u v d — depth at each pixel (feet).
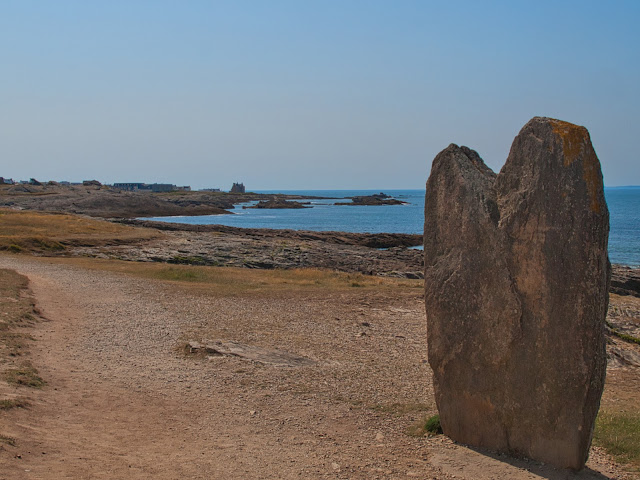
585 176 22.21
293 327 52.37
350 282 88.69
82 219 183.73
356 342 47.57
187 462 22.35
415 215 445.78
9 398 27.25
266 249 144.97
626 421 30.17
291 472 22.02
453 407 26.03
